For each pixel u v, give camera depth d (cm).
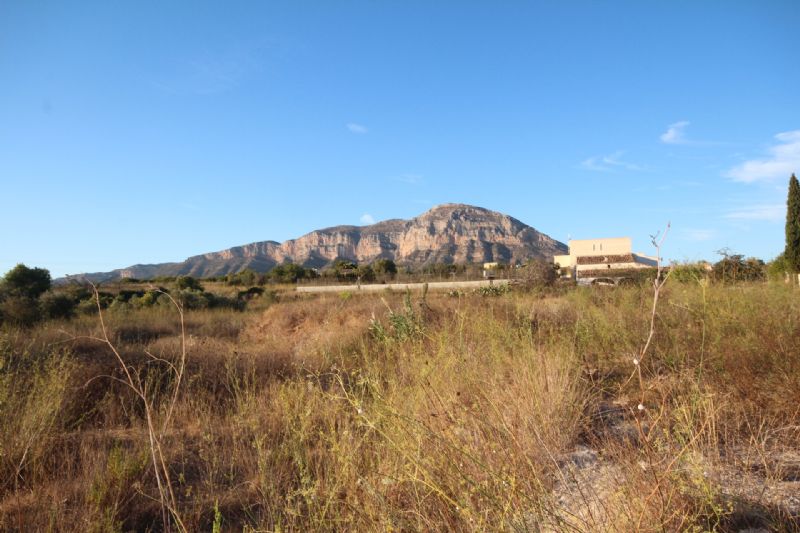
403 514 246
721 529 219
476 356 488
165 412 536
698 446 293
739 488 250
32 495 340
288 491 311
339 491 293
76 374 638
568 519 233
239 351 864
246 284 4497
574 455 324
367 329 880
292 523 273
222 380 663
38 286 2523
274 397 549
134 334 1256
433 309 911
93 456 404
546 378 431
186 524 303
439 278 3500
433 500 255
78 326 1362
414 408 331
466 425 306
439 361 444
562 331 680
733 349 483
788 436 315
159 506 337
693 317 642
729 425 342
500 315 791
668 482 229
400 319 788
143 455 397
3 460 385
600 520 223
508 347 554
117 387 626
